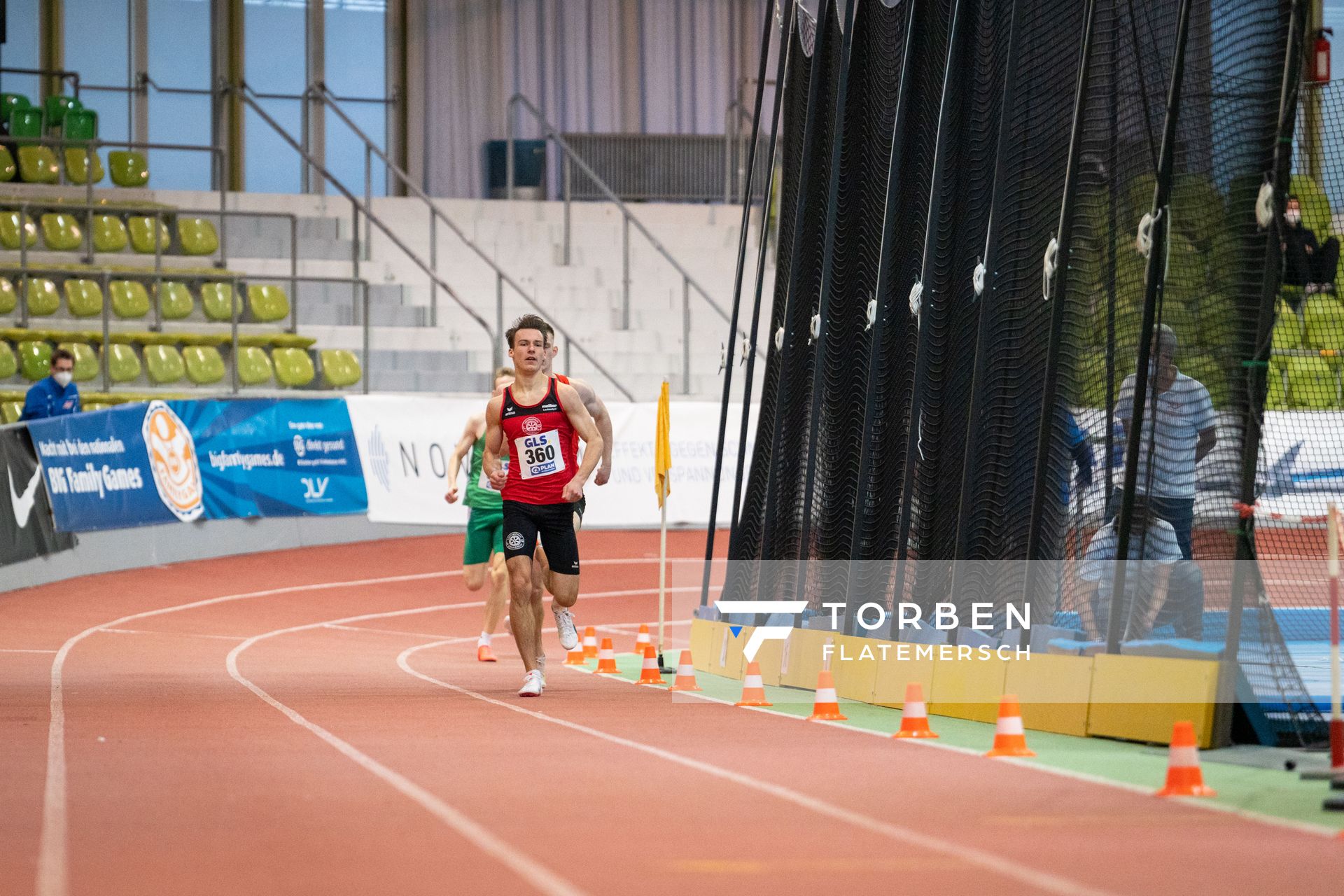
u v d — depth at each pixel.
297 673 21.41
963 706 15.84
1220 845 8.59
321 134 55.66
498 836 8.86
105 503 33.59
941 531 17.83
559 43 57.25
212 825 9.23
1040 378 16.08
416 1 56.41
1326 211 22.56
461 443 24.41
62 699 17.14
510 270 50.47
